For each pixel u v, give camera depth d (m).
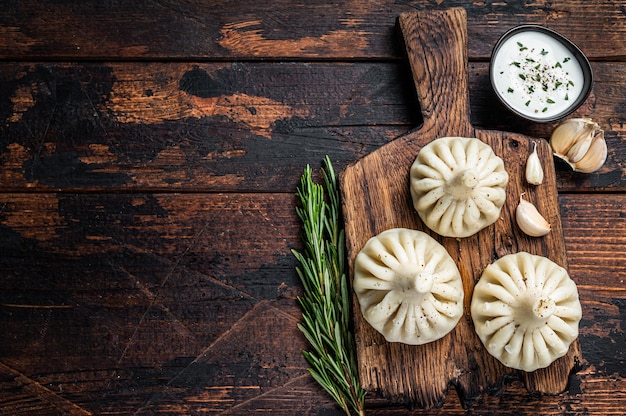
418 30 0.65
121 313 0.65
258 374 0.64
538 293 0.59
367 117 0.66
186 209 0.65
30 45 0.66
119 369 0.64
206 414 0.64
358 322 0.62
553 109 0.64
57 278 0.65
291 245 0.65
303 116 0.66
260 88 0.66
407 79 0.67
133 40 0.66
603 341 0.66
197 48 0.66
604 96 0.67
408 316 0.59
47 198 0.65
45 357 0.64
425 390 0.61
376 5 0.67
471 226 0.61
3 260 0.65
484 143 0.63
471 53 0.67
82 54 0.66
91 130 0.66
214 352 0.64
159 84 0.66
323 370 0.63
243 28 0.67
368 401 0.64
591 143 0.64
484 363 0.62
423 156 0.61
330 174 0.64
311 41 0.67
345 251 0.64
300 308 0.65
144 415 0.64
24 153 0.65
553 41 0.65
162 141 0.66
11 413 0.64
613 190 0.67
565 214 0.66
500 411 0.65
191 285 0.65
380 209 0.63
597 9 0.67
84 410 0.64
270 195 0.66
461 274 0.63
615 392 0.65
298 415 0.64
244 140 0.66
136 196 0.65
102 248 0.65
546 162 0.64
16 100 0.66
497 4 0.68
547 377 0.62
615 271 0.66
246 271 0.65
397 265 0.59
